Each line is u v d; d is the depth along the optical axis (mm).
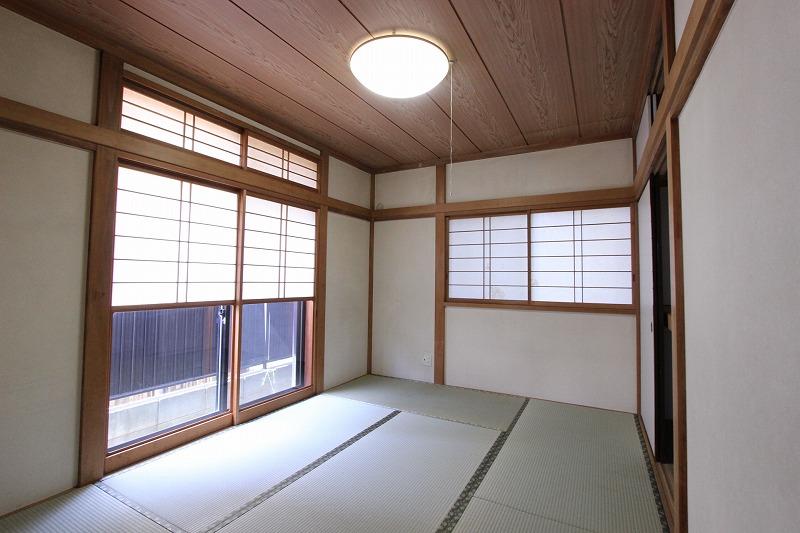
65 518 1930
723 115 1100
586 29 2160
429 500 2117
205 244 2977
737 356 1008
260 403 3383
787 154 728
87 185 2260
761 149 851
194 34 2273
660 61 2311
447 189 4500
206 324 3080
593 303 3746
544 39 2254
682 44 1391
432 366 4477
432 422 3244
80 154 2229
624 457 2621
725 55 1079
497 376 4117
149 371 2719
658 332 2611
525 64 2518
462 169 4422
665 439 2496
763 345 848
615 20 2078
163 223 2699
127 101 2480
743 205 960
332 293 4258
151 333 2730
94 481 2266
